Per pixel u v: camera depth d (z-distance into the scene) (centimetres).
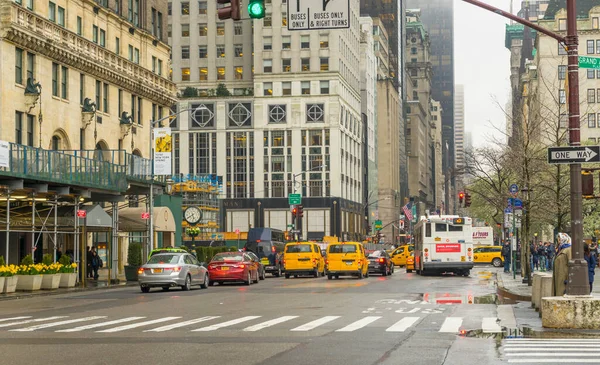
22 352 1362
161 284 3519
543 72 11138
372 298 2892
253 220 11981
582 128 10881
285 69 11988
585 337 1573
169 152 4775
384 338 1562
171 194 6581
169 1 12962
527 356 1281
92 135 5488
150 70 6500
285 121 11969
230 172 12106
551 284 2059
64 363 1223
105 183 4262
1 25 4438
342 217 12062
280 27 11994
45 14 4934
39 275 3538
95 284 4153
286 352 1348
